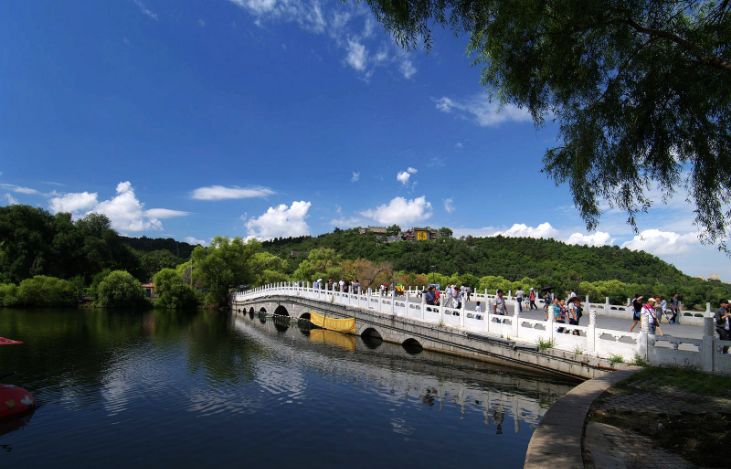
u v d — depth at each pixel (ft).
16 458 44.01
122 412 57.21
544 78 35.37
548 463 23.26
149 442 47.52
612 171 36.42
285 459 42.75
